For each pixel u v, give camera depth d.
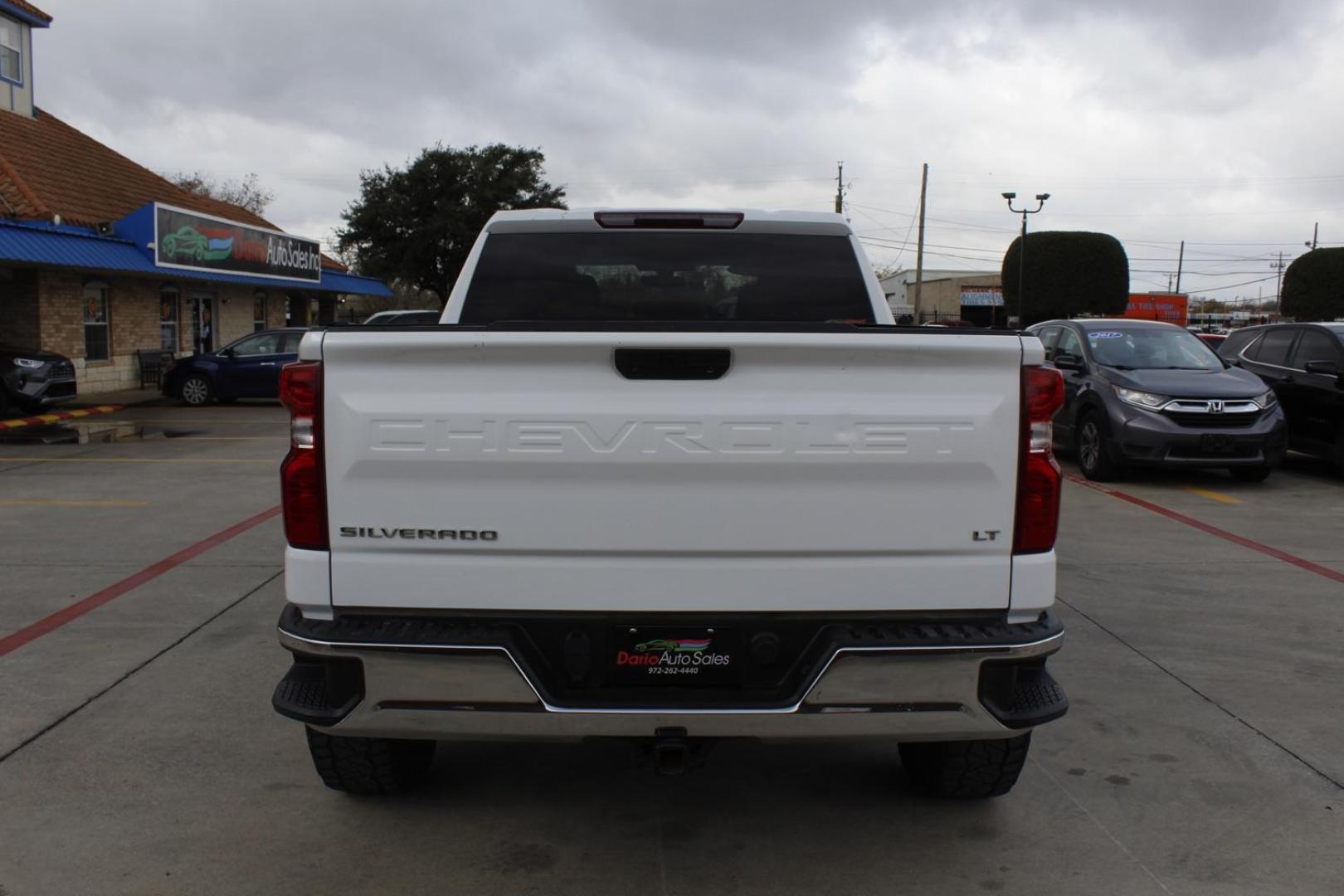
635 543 2.86
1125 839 3.55
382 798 3.81
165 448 13.48
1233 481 11.27
